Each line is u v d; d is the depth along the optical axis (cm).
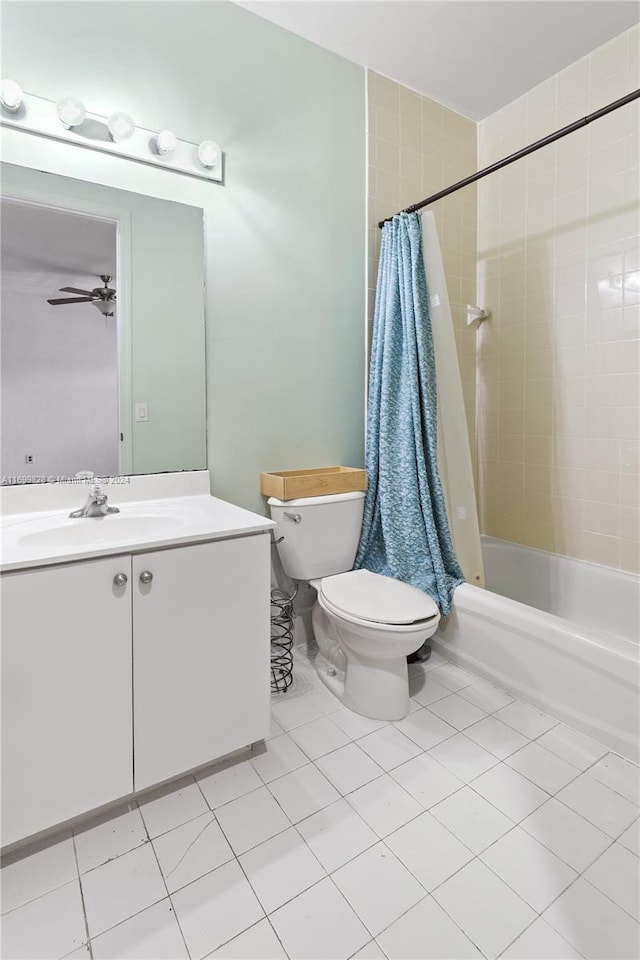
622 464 222
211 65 188
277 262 209
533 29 207
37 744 119
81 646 122
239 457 205
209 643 143
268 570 152
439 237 263
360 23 203
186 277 186
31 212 158
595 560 236
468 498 224
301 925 107
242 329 202
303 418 221
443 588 209
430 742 164
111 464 175
